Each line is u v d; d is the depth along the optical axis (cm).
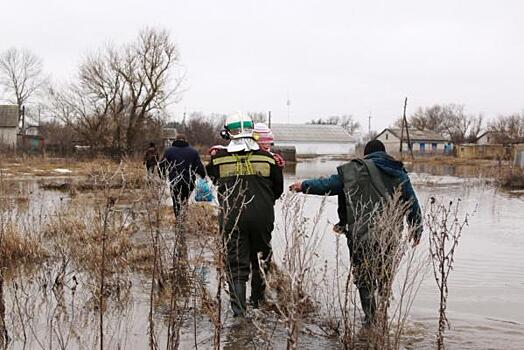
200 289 583
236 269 571
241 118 589
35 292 646
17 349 481
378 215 499
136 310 584
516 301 665
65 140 5047
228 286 593
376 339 454
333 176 578
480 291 703
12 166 3434
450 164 5916
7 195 1420
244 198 560
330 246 954
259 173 573
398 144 10062
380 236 476
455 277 775
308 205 1688
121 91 4547
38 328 532
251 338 510
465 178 3466
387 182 546
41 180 2452
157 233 609
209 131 7038
